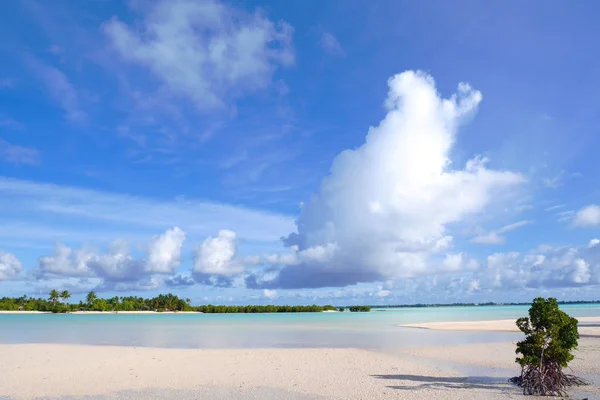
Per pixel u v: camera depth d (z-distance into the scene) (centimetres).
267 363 3045
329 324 9662
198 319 14050
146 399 1966
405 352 3688
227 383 2312
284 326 8731
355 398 1959
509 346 4094
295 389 2159
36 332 6781
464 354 3519
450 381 2344
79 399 1969
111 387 2220
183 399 1962
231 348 4156
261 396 2014
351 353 3641
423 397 1966
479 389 2133
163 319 14050
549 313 2097
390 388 2167
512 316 13625
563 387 2062
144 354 3594
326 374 2580
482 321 9731
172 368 2817
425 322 9906
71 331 7012
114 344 4603
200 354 3584
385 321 11275
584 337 4619
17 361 3156
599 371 2602
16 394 2070
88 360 3206
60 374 2591
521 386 2166
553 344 2047
